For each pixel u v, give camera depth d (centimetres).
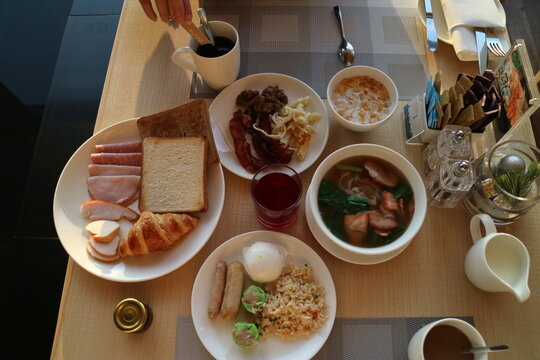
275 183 56
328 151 64
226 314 49
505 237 51
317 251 56
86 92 109
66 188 58
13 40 123
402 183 55
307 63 71
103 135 61
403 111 66
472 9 69
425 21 73
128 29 74
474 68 70
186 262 54
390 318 53
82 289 54
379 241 53
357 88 65
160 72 70
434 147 59
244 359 49
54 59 120
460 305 54
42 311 93
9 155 109
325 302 52
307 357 48
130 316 50
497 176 55
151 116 60
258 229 58
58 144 106
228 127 64
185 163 58
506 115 58
